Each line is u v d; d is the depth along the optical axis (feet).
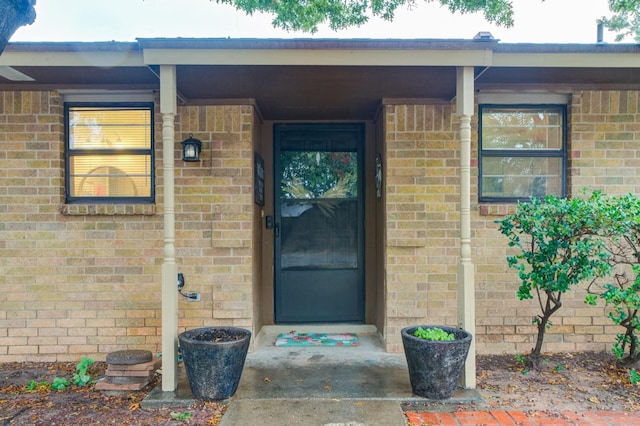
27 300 14.84
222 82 13.14
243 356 11.43
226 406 10.86
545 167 15.60
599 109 15.07
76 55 12.24
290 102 15.43
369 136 18.39
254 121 15.67
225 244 14.98
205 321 15.02
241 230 15.01
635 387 12.00
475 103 15.17
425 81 13.19
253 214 15.38
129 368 12.07
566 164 15.33
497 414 10.43
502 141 15.60
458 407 10.80
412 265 15.10
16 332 14.83
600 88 15.06
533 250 13.15
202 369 10.94
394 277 15.08
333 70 12.13
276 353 15.05
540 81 14.56
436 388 11.01
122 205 14.79
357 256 18.51
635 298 12.05
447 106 15.11
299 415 10.29
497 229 15.05
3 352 14.80
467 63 11.62
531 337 15.08
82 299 14.89
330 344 16.11
